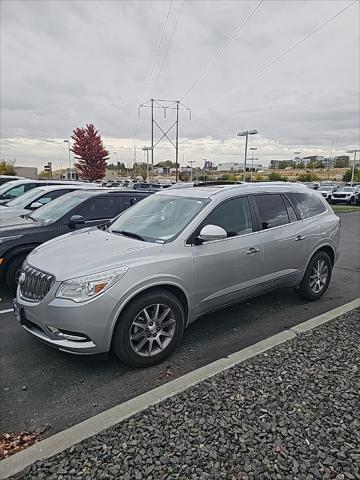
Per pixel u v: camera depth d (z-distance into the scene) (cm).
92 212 641
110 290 310
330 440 228
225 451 219
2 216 744
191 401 267
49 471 207
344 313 441
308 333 382
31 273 339
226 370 310
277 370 309
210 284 380
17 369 335
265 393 276
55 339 315
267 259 434
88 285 307
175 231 375
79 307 303
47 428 255
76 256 344
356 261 803
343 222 1717
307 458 213
